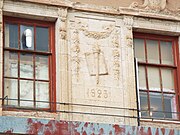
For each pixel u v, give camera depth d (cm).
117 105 2070
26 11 2066
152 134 1995
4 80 2017
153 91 2166
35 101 2003
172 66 2206
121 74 2108
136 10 2175
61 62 2056
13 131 1877
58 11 2098
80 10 2125
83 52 2094
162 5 2212
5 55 2039
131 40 2150
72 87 2048
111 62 2109
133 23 2169
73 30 2103
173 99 2178
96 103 2055
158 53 2212
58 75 2052
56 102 2028
